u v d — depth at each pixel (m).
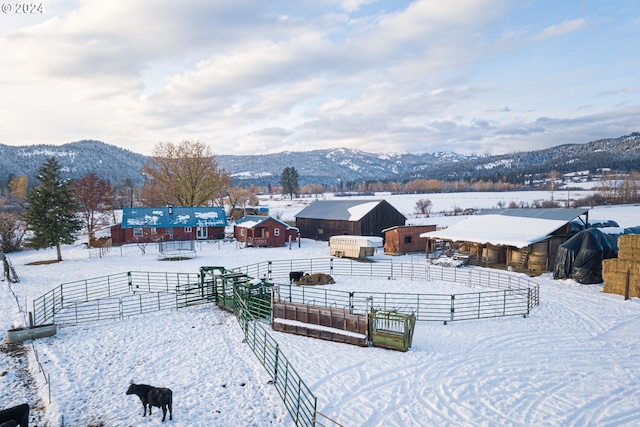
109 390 15.45
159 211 61.56
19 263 44.41
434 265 42.50
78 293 29.97
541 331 22.00
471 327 22.86
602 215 83.25
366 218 56.56
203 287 29.30
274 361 17.58
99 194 78.88
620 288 29.83
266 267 41.28
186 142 75.75
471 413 13.81
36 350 19.31
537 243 39.56
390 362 17.92
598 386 15.76
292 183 191.50
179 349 19.64
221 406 14.29
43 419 13.42
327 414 13.67
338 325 20.78
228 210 102.81
